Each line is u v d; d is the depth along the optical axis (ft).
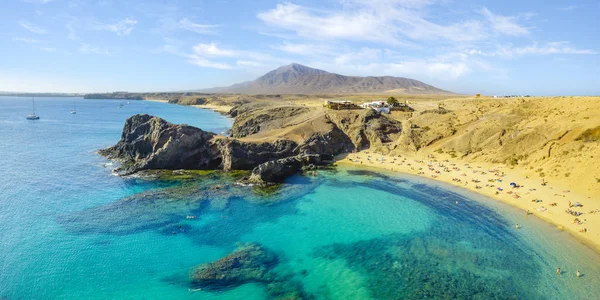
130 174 259.60
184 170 273.95
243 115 521.24
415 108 449.48
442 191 233.96
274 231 172.96
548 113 307.37
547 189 215.10
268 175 252.01
